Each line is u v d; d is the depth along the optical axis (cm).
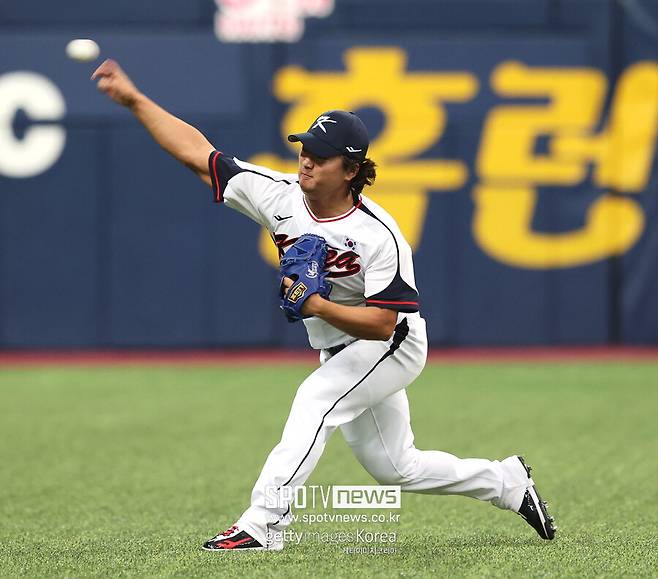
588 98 5000
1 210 5009
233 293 5038
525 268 5038
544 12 4994
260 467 2828
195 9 4972
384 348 1769
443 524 2153
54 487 2586
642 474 2722
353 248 1733
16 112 4975
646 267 5053
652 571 1730
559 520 2203
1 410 3719
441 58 4978
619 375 4444
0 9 4956
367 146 1733
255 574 1681
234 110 4966
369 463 1861
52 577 1689
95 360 4878
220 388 4172
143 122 1856
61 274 5034
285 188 1792
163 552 1856
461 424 3444
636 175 5019
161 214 5016
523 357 4909
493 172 5000
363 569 1719
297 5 4962
